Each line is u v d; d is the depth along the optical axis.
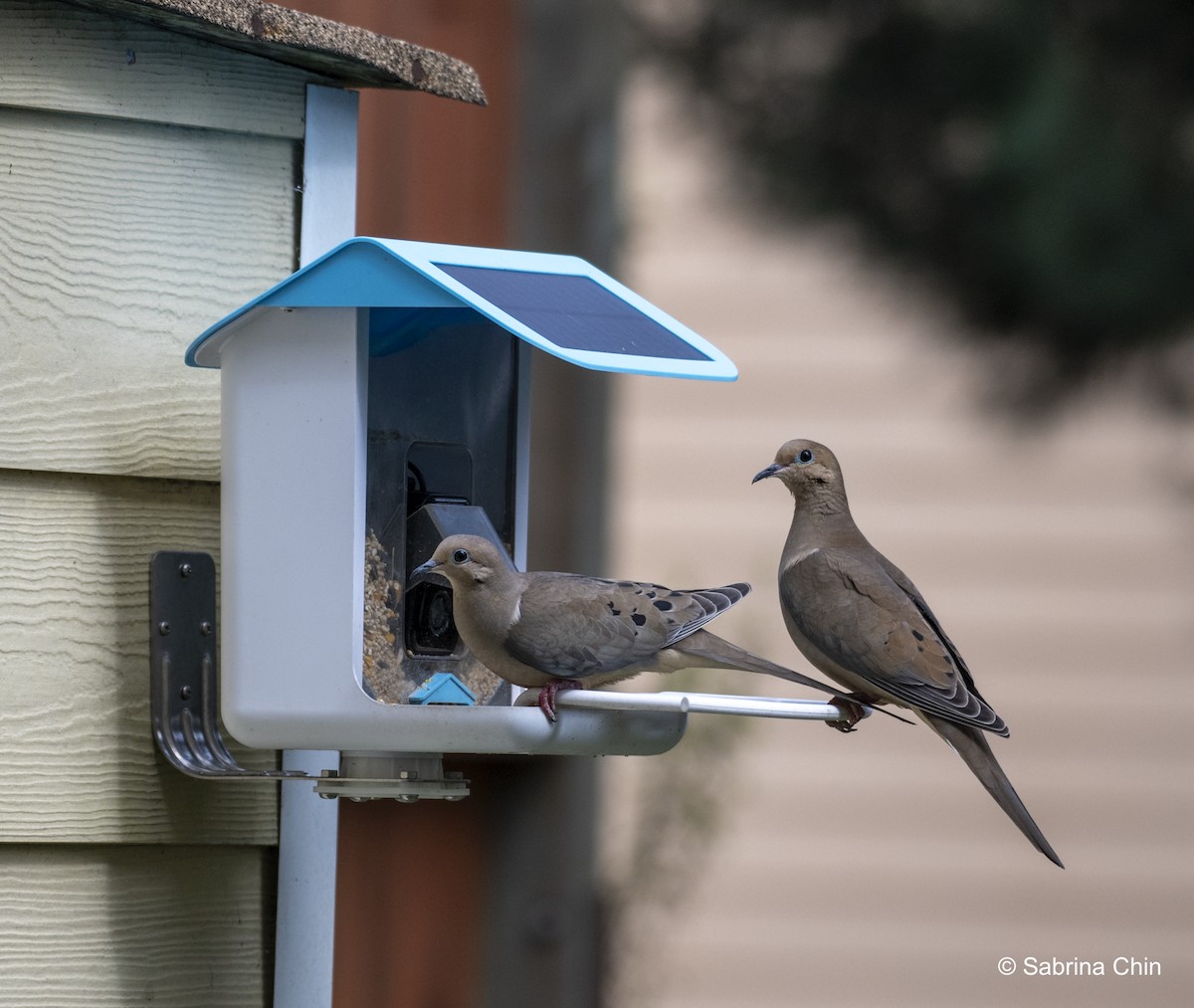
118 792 8.88
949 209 15.02
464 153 15.09
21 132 8.70
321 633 8.44
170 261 9.15
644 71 15.83
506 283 8.54
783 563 11.05
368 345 8.90
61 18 8.74
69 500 8.82
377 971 14.54
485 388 9.48
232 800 9.28
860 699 9.41
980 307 15.12
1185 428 16.02
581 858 15.39
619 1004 15.40
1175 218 14.09
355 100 9.84
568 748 8.56
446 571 8.68
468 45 15.20
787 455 11.09
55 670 8.73
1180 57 14.12
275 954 9.39
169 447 9.13
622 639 8.84
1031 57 14.41
